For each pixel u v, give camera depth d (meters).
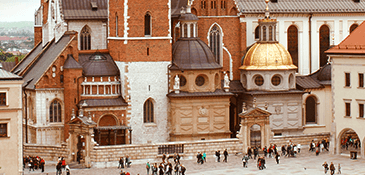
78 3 139.00
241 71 136.00
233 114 137.12
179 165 106.31
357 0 147.25
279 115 133.12
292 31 142.88
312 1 144.38
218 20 136.50
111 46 129.88
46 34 148.12
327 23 144.75
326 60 145.50
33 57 144.50
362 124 115.31
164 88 127.31
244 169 106.62
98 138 122.00
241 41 137.50
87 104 121.81
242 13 136.75
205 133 126.88
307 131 138.25
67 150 114.50
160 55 126.88
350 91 117.25
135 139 125.88
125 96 125.06
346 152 121.56
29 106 125.50
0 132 99.25
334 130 120.19
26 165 112.75
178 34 136.12
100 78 124.50
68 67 121.88
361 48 115.44
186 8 129.88
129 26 125.06
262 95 131.75
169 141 128.00
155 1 126.25
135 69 125.56
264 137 121.44
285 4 141.75
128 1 124.69
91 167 111.19
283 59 133.00
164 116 127.62
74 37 124.69
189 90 126.25
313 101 139.25
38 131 122.56
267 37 133.88
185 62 127.06
